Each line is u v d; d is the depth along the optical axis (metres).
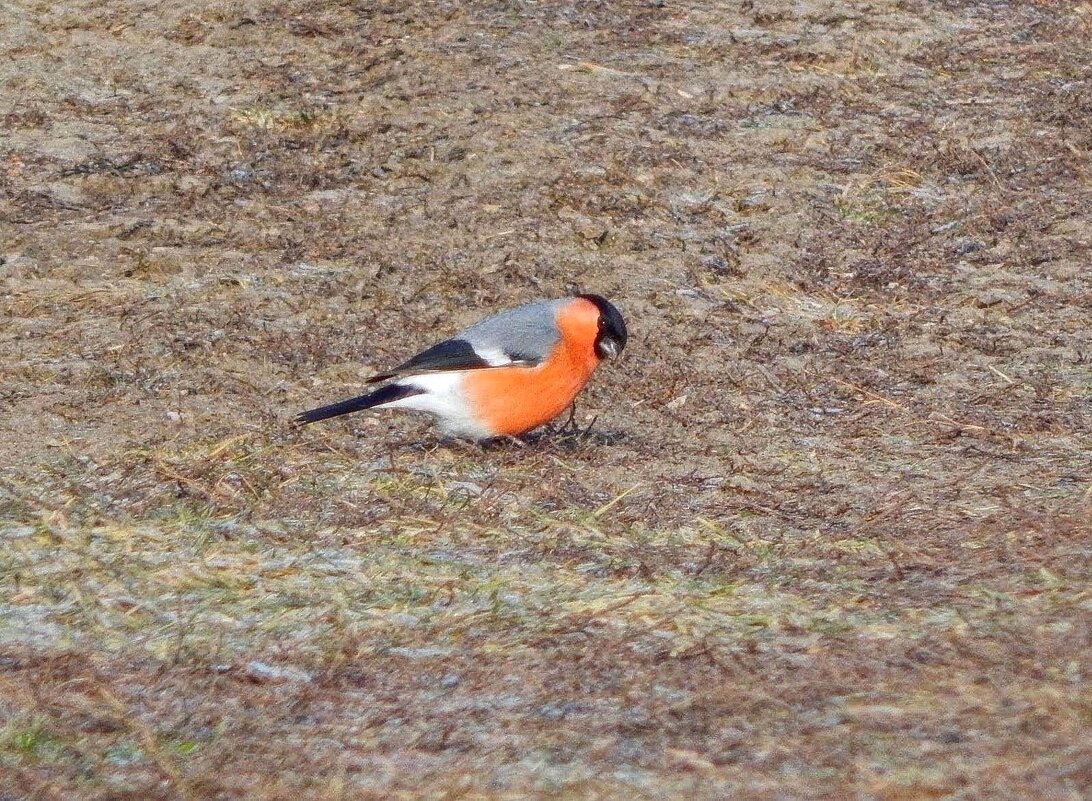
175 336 14.46
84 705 8.55
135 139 18.30
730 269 16.34
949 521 10.80
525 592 9.92
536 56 20.47
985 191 17.97
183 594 9.96
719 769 7.50
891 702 8.04
